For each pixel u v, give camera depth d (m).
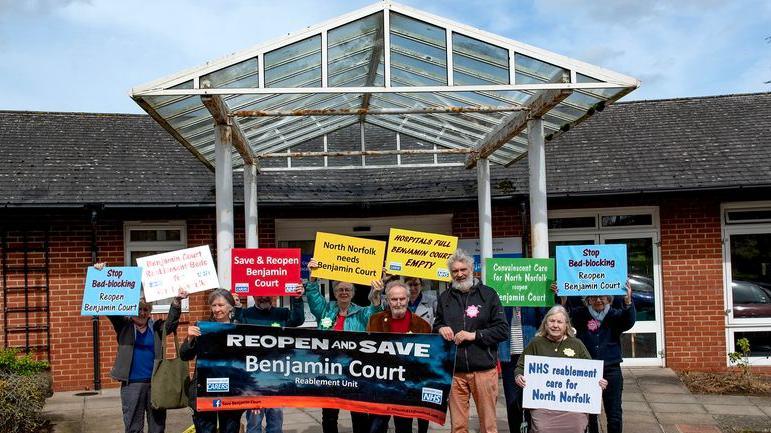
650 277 11.52
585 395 5.58
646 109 14.28
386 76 6.85
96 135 13.21
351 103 9.48
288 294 6.81
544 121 8.62
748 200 11.35
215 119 7.54
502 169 12.27
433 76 7.76
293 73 7.39
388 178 12.30
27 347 10.78
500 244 11.62
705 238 11.39
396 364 5.95
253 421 6.42
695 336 11.30
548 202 11.54
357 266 6.73
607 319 6.41
